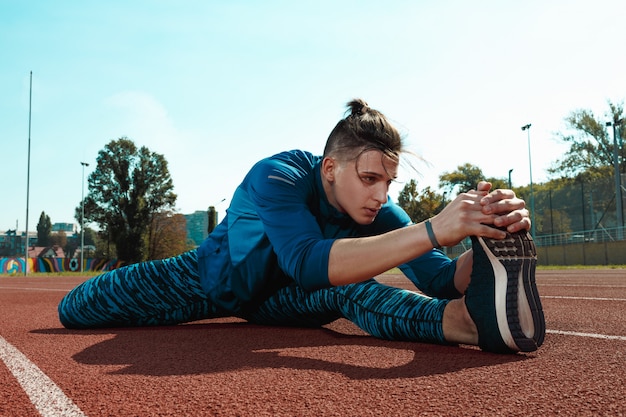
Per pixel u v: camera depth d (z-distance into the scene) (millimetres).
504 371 1485
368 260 1617
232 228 2357
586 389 1271
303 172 2029
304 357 1799
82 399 1282
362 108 1911
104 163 46688
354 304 2240
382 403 1183
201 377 1505
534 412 1094
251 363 1706
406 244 1596
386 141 1842
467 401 1183
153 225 48219
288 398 1248
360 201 1877
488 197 1603
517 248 1641
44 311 4121
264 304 2639
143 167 47219
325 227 2158
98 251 63562
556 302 4059
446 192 57938
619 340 2055
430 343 2014
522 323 1646
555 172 42469
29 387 1415
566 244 31203
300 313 2590
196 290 2697
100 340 2346
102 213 46406
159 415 1139
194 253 2674
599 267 22844
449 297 2230
